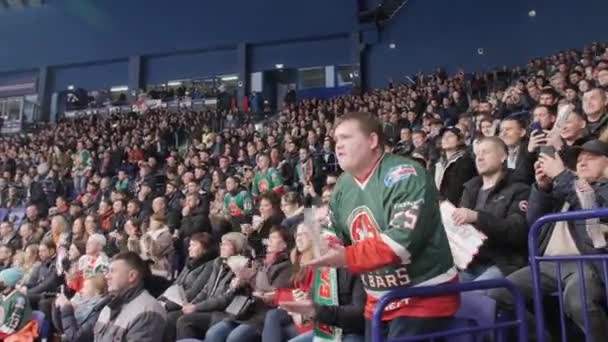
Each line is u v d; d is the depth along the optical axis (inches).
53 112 858.1
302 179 353.1
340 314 102.1
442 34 697.6
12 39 881.5
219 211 301.3
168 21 818.2
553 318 110.8
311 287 116.0
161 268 223.5
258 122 675.4
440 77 636.1
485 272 118.0
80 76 860.0
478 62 671.8
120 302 139.9
